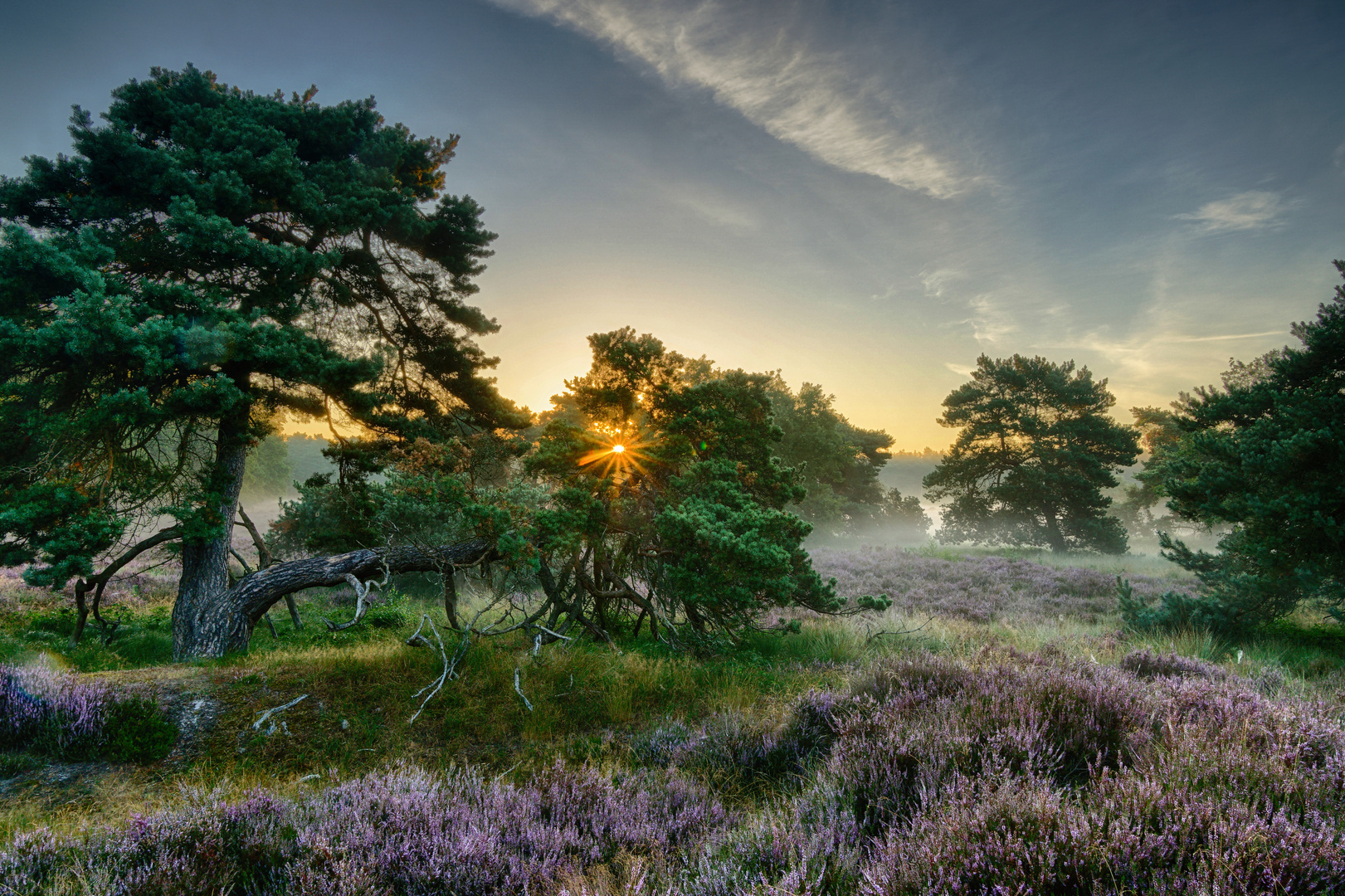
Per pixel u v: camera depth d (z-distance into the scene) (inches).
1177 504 498.9
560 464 416.5
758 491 465.1
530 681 304.5
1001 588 673.6
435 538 506.0
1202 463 515.5
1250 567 454.3
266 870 128.4
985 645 343.3
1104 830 106.8
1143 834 103.2
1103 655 339.0
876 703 214.1
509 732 257.9
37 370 352.2
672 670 331.6
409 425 454.0
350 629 475.2
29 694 228.8
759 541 355.6
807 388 1792.6
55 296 336.8
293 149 402.6
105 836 140.3
